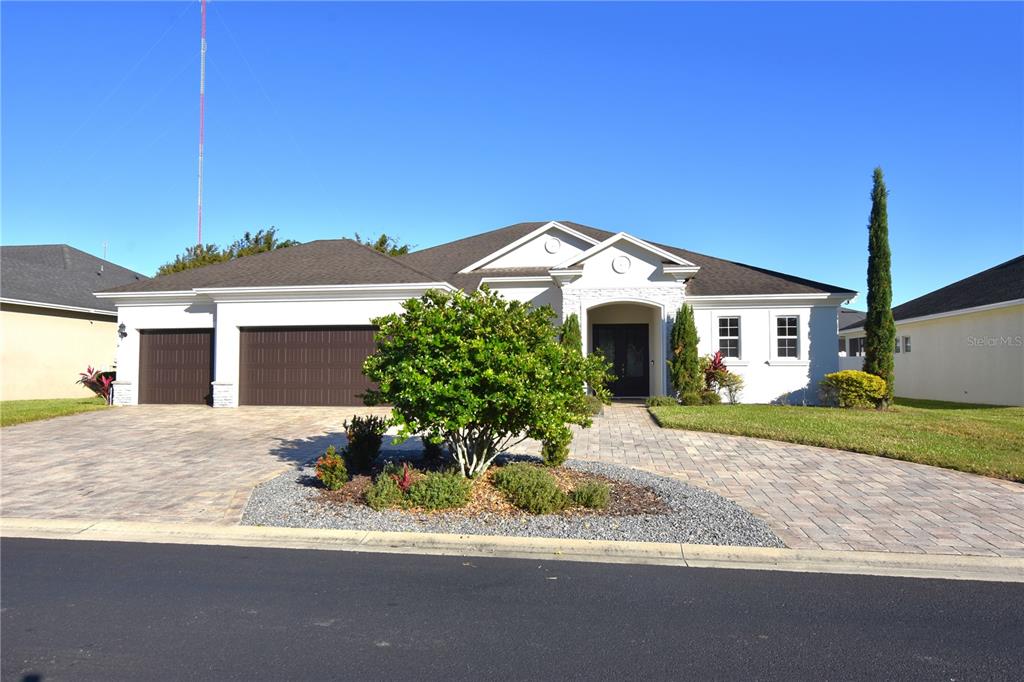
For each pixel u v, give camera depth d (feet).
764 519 22.75
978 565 18.49
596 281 62.34
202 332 60.18
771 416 47.62
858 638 13.83
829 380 59.31
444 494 23.77
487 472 27.96
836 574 18.08
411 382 23.67
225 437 41.52
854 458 33.45
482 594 16.43
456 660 12.75
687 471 30.78
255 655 12.92
